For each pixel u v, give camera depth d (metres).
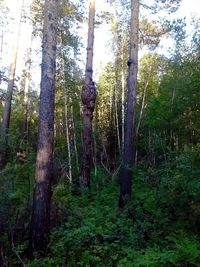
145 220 9.95
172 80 21.73
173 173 10.48
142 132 23.44
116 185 16.70
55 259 8.73
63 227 10.21
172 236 8.73
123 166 12.88
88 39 16.47
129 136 13.17
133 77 13.44
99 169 20.31
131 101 13.36
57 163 19.19
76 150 21.48
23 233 9.82
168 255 7.68
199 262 7.37
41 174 9.45
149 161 18.64
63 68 20.98
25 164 12.48
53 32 9.89
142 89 27.14
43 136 9.58
